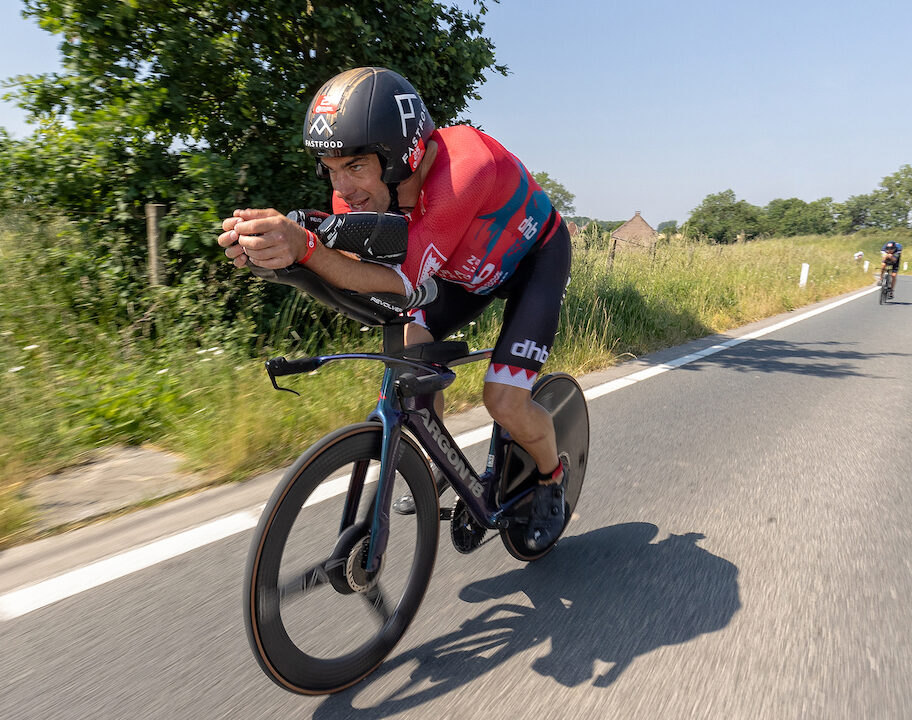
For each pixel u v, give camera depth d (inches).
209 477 127.0
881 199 4372.5
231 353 175.6
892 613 91.1
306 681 68.1
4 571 93.1
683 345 314.5
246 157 213.8
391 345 70.8
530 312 84.4
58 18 206.2
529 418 87.6
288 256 51.8
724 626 87.0
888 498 133.9
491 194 73.3
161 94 206.8
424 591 81.0
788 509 126.5
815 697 73.3
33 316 177.3
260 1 219.6
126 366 168.4
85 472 127.3
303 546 66.8
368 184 67.1
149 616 83.9
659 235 536.1
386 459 71.0
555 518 97.3
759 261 655.1
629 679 75.8
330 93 64.3
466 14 253.6
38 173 204.2
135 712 67.5
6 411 135.5
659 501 128.5
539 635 84.0
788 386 233.5
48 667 73.6
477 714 69.6
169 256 208.4
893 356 310.8
